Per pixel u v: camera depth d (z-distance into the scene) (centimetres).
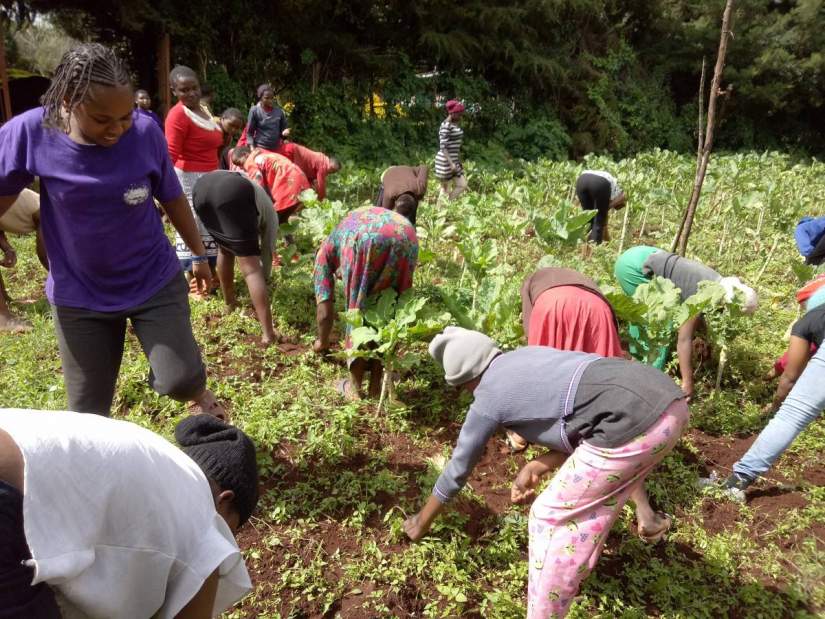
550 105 2022
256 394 460
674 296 440
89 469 137
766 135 2588
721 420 473
